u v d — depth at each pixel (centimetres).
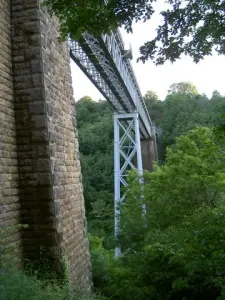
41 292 334
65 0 298
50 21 531
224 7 280
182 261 484
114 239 1133
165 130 4356
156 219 945
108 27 296
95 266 864
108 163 3828
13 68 482
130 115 2078
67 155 561
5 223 427
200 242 362
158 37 302
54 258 463
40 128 474
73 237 548
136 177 1164
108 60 1358
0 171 427
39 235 468
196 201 884
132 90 1962
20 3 488
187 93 5703
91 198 3291
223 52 304
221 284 379
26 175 473
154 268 609
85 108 5328
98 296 594
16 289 303
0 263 380
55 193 480
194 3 285
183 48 304
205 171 903
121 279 768
